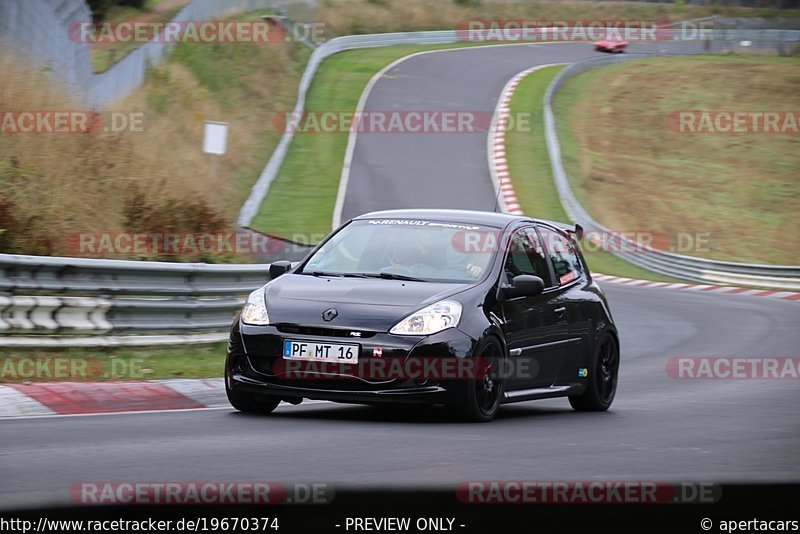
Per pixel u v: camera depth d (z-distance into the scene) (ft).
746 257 394.73
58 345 116.16
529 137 464.24
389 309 87.45
